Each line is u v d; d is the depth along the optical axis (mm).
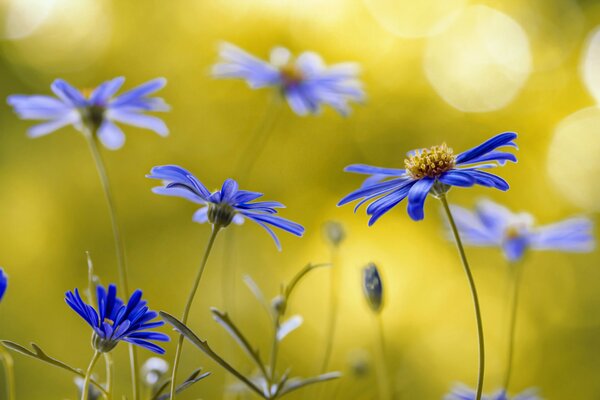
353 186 995
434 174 347
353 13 1077
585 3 1084
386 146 1028
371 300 373
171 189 350
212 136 1012
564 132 1066
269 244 911
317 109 480
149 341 335
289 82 479
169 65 1052
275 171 994
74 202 970
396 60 1077
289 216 976
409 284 931
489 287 927
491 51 1112
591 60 1068
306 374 715
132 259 940
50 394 839
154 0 1064
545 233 429
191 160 1002
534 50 1105
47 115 404
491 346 858
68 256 950
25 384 832
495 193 1006
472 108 1069
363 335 736
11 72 1008
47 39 1040
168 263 924
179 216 943
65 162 985
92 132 405
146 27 1062
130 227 954
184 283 904
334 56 1062
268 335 760
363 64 1062
